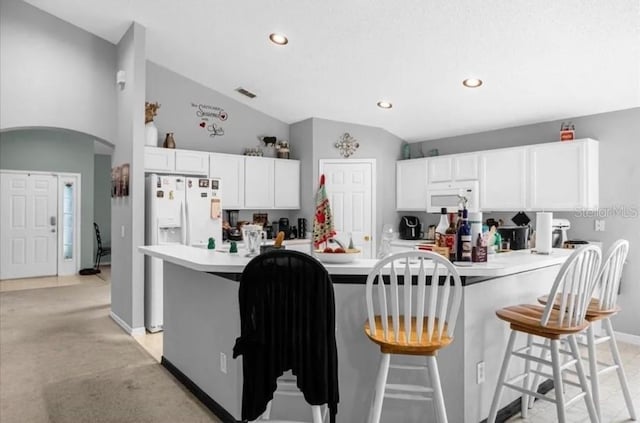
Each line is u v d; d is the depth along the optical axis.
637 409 2.54
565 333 1.96
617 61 3.27
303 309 1.62
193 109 5.16
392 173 5.80
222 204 5.08
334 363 1.67
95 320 4.57
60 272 7.35
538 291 2.71
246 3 3.36
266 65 4.41
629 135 3.97
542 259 2.49
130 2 3.70
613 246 2.23
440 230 2.30
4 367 3.20
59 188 7.33
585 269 2.01
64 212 7.41
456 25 3.14
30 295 5.77
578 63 3.38
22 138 6.98
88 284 6.55
